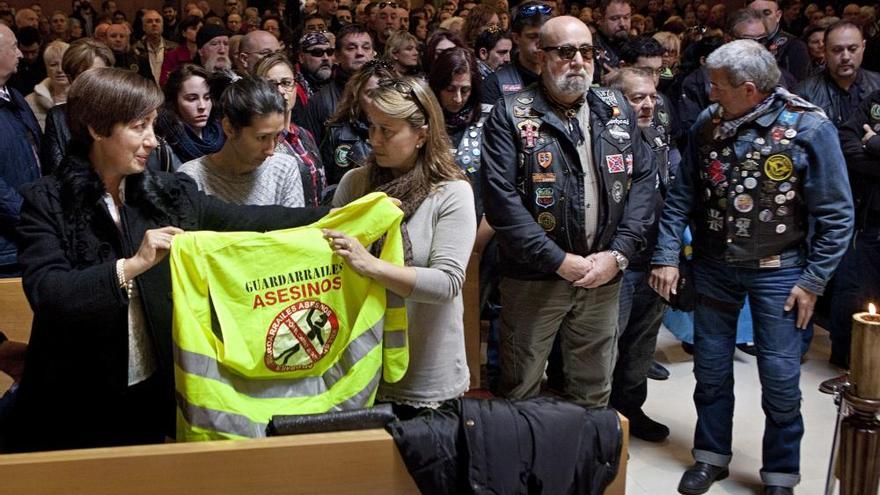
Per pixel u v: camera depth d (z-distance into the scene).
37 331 1.83
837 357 4.38
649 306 3.55
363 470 1.77
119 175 1.88
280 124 2.56
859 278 4.16
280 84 3.22
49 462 1.62
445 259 2.10
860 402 1.51
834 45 4.51
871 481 1.52
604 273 2.97
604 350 3.17
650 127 3.75
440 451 1.80
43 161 3.47
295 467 1.73
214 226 2.02
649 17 9.21
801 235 3.05
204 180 2.65
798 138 2.94
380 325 1.95
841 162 2.93
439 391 2.20
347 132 3.51
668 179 3.85
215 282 1.83
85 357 1.84
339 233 1.89
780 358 3.08
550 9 4.12
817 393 4.07
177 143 3.29
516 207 2.96
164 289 1.90
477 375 3.24
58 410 1.88
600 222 3.01
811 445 3.56
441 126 2.18
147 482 1.67
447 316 2.20
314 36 4.69
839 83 4.62
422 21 8.20
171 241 1.77
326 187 3.42
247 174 2.68
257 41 4.31
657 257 3.27
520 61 4.24
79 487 1.64
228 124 2.55
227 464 1.70
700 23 9.43
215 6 10.48
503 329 3.21
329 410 1.93
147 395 1.96
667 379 4.27
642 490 3.26
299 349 1.91
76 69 3.88
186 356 1.78
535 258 2.95
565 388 3.30
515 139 2.99
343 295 1.94
